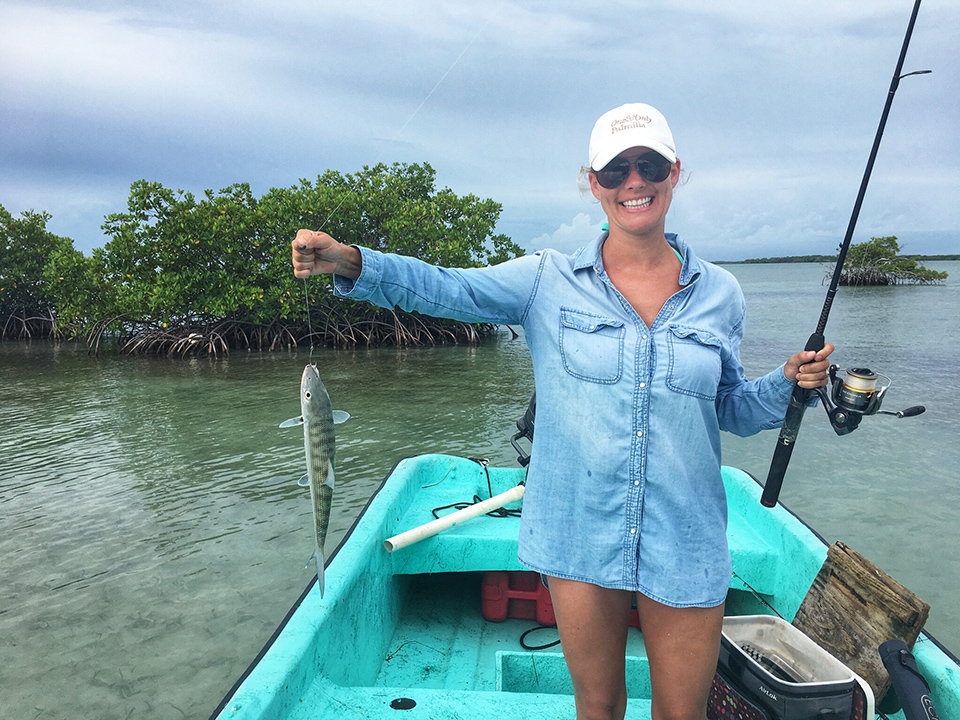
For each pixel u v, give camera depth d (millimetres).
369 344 25375
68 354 24703
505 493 3982
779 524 3537
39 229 33094
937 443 10695
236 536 7375
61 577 6445
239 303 23062
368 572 3217
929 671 2324
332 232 23688
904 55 2055
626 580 1686
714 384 1696
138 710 4594
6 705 4641
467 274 1848
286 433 11805
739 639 2584
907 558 6758
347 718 2311
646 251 1759
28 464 10062
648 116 1674
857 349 21266
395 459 10234
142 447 10977
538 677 3104
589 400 1697
